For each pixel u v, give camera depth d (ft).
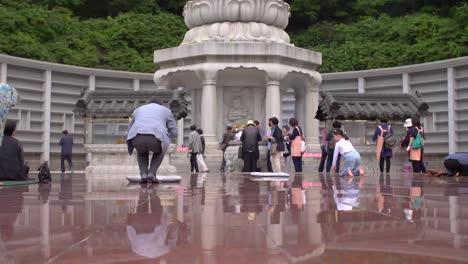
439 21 110.63
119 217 14.93
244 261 8.38
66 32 114.42
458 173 42.96
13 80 87.61
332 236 11.03
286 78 70.23
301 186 29.86
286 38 69.67
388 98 63.31
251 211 16.35
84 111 54.75
